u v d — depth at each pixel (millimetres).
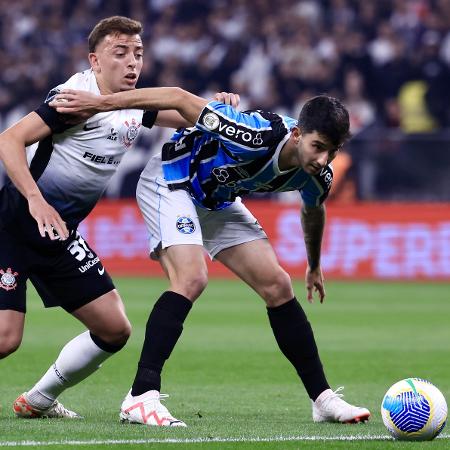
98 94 20203
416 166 62844
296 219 63750
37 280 21016
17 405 21125
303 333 20844
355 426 19938
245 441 17547
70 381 21031
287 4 80438
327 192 20344
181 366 30859
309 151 18406
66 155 20062
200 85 77438
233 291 57531
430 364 31391
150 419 19516
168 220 20500
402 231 63094
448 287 59156
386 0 78812
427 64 74688
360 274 63656
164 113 21031
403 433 17781
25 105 78375
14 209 20031
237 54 77625
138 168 66625
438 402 17812
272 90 75000
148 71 78000
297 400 24438
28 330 40531
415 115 73438
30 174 19078
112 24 20000
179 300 19969
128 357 32844
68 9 84312
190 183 20719
